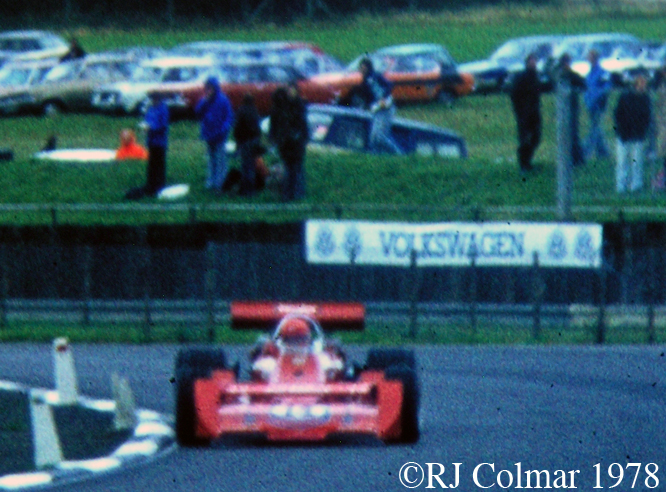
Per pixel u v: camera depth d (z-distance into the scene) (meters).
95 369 67.25
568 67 97.19
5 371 67.25
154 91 97.88
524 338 78.12
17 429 51.22
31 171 106.81
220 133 97.56
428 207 90.06
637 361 68.69
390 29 198.75
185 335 79.69
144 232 88.25
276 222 88.69
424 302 80.44
